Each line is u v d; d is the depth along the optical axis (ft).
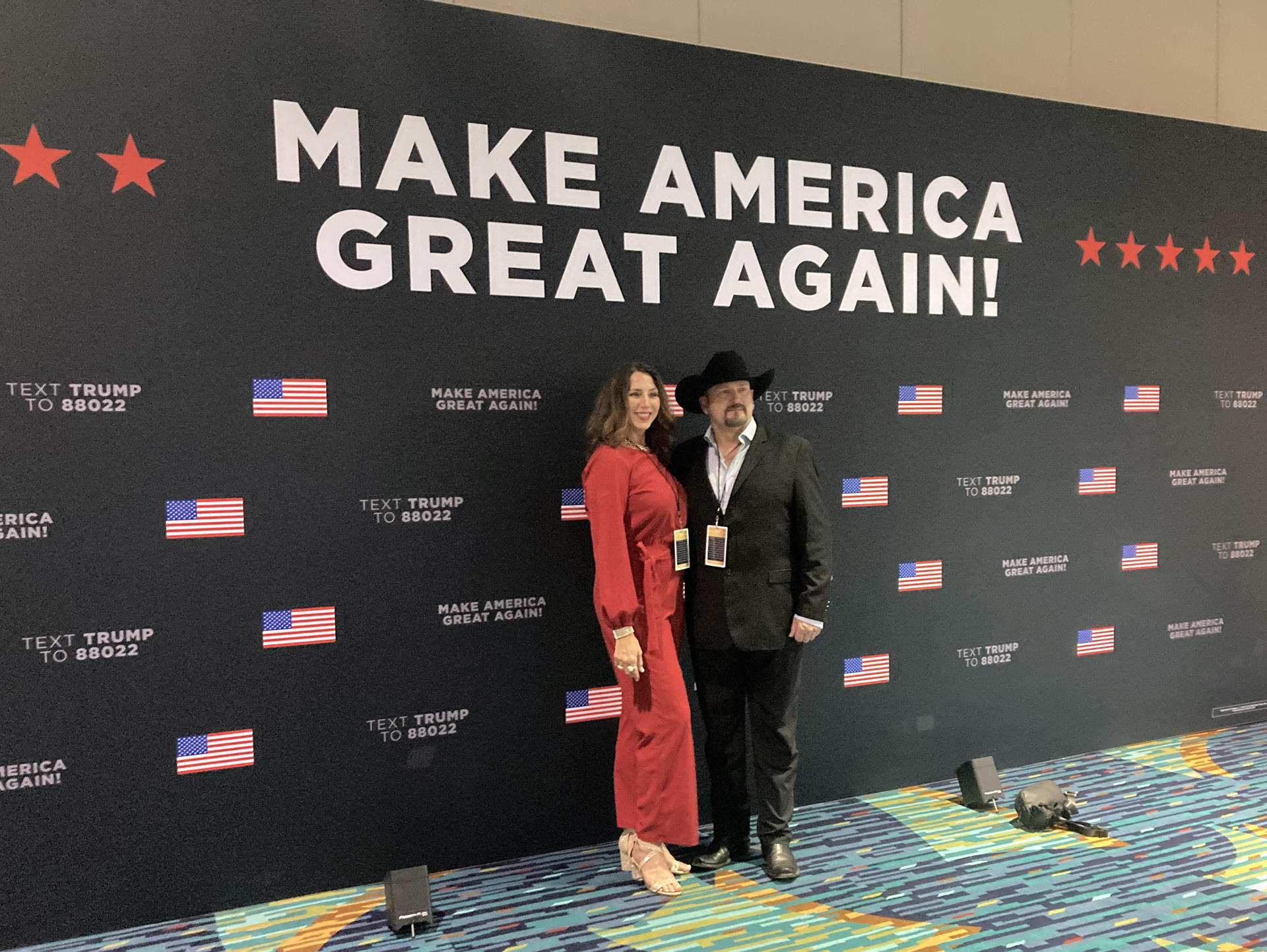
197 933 7.13
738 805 8.18
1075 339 10.81
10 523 6.86
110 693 7.18
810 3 9.90
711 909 7.30
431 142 7.90
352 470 7.81
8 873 6.95
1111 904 7.27
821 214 9.42
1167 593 11.55
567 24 8.30
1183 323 11.48
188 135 7.18
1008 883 7.69
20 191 6.77
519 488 8.38
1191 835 8.66
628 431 7.67
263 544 7.57
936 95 9.90
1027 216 10.46
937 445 10.09
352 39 7.61
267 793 7.64
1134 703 11.42
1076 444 10.87
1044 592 10.77
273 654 7.63
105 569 7.13
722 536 7.65
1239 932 6.82
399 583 8.01
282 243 7.49
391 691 8.02
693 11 9.46
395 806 8.05
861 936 6.82
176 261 7.21
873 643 9.86
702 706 8.05
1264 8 12.10
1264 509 12.13
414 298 7.93
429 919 7.09
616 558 7.30
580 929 7.03
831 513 9.60
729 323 9.08
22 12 6.71
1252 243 11.87
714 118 8.90
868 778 9.90
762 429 7.89
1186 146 11.35
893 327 9.82
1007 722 10.62
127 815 7.24
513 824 8.47
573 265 8.45
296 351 7.59
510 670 8.43
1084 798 9.62
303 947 6.85
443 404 8.08
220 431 7.40
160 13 7.05
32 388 6.88
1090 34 11.31
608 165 8.52
